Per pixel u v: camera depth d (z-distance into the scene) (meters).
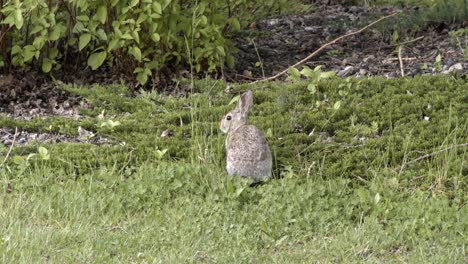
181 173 11.27
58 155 12.01
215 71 15.29
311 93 14.00
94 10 15.04
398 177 11.55
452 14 17.31
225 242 9.70
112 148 12.31
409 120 13.23
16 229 9.70
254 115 13.64
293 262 9.23
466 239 9.73
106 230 9.98
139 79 14.59
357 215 10.45
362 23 18.05
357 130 12.90
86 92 14.28
